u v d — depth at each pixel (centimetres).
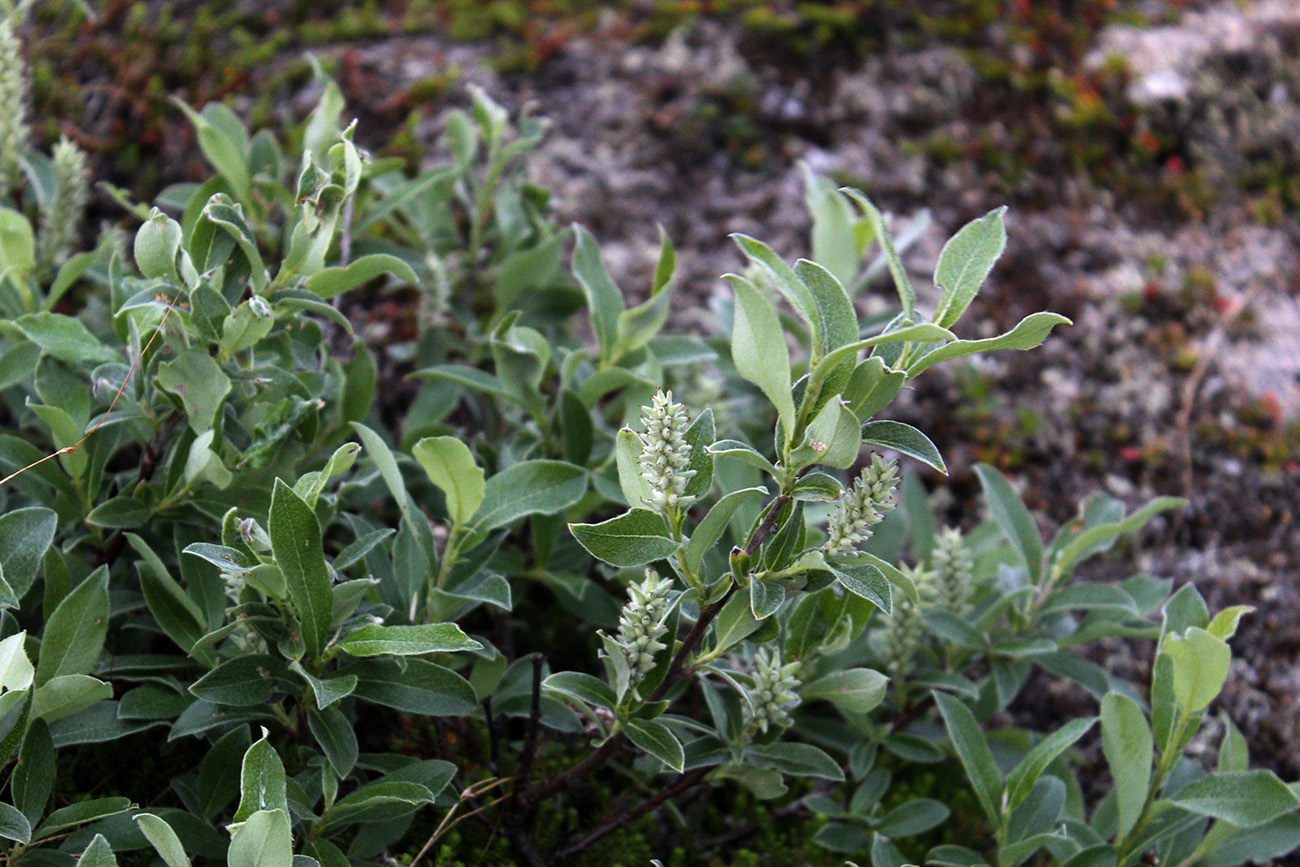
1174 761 87
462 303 108
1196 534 114
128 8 134
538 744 96
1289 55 154
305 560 80
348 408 95
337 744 82
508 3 145
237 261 86
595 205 127
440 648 80
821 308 78
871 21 147
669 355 98
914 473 107
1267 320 131
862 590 77
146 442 91
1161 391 124
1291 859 100
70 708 82
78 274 95
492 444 102
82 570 89
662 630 81
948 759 102
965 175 136
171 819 83
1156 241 136
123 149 123
